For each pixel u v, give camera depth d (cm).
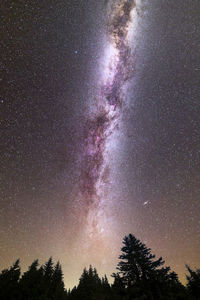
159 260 1142
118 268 1177
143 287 998
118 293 1016
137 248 1256
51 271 2242
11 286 1598
